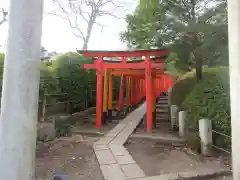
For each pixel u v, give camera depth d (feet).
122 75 34.04
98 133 21.39
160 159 14.85
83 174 12.00
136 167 12.78
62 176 8.76
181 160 14.46
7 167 4.40
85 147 17.30
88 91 34.91
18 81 4.52
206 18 17.30
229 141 15.03
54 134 19.34
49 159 14.49
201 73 22.74
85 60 32.50
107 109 28.55
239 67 4.99
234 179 5.04
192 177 11.40
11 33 4.60
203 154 15.14
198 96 20.59
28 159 4.60
